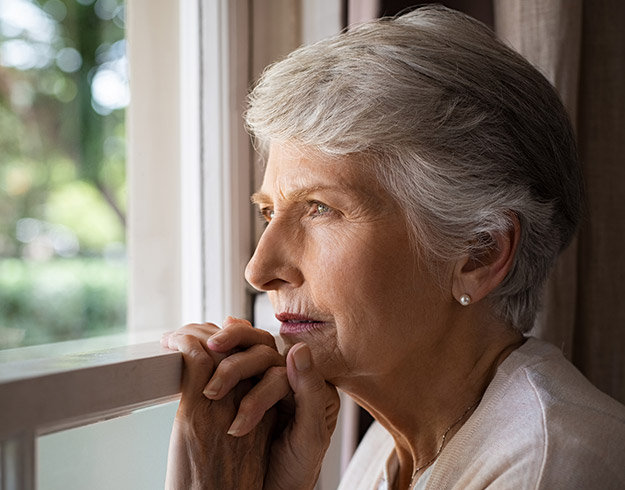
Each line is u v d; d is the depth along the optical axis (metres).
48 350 1.04
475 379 0.84
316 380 0.75
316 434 0.76
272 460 0.78
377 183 0.74
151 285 1.33
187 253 1.30
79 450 0.63
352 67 0.74
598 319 1.26
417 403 0.84
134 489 0.71
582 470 0.66
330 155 0.74
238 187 1.26
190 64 1.26
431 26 0.79
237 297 1.27
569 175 0.85
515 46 1.14
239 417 0.71
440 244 0.77
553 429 0.69
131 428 0.70
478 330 0.84
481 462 0.72
